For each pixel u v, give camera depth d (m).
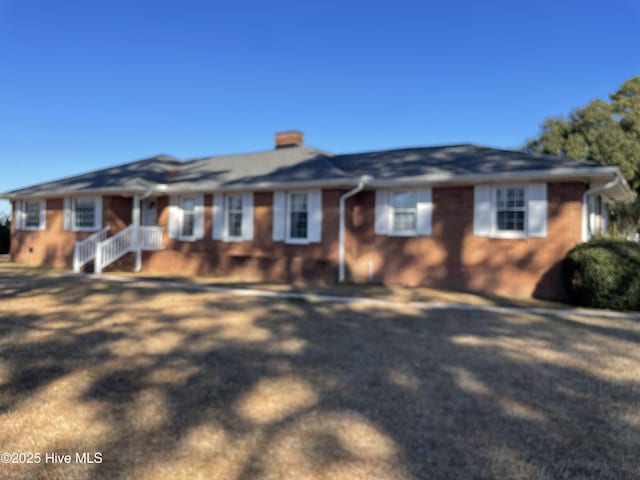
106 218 17.52
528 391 4.80
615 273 9.73
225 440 3.60
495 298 11.51
